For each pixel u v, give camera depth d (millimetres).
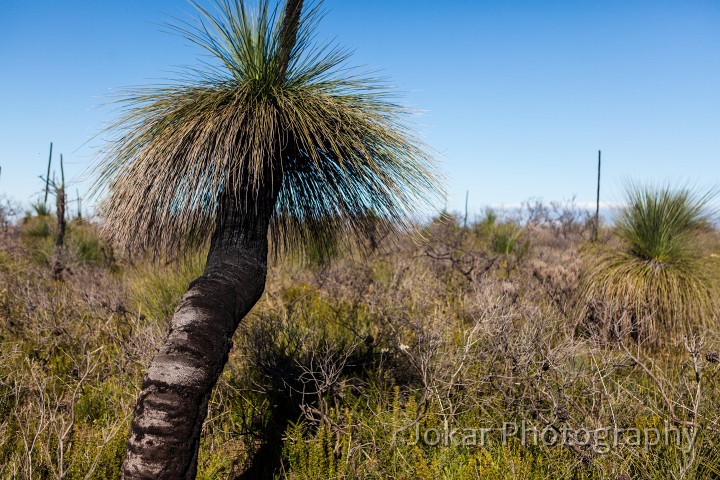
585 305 5578
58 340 4879
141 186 2760
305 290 6516
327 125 2891
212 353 2295
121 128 2973
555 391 3543
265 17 2947
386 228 3350
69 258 8641
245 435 3488
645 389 3879
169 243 3180
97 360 4332
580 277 6199
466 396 3582
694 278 5629
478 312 4949
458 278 7562
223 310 2424
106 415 3711
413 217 3113
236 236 2738
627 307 5238
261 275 2746
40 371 4172
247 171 2768
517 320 4688
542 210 14906
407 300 5969
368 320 5227
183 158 2744
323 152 3016
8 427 3412
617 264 5926
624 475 2789
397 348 4285
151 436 2119
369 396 3756
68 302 5906
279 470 3277
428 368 3627
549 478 3027
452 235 11398
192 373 2213
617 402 3459
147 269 6652
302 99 2881
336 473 3041
